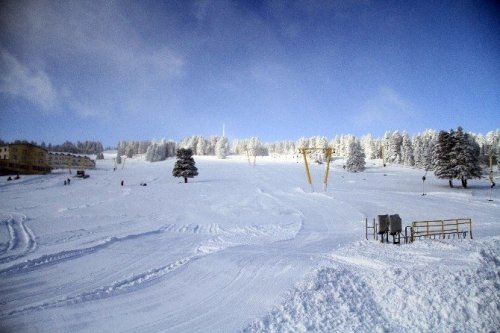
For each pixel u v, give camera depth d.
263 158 162.75
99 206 34.22
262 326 8.38
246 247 17.61
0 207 32.66
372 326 8.35
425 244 16.62
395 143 120.31
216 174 84.75
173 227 24.28
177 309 9.52
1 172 78.94
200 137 192.88
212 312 9.30
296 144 195.88
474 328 7.86
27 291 10.73
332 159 143.12
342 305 9.45
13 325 8.42
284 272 12.74
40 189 51.75
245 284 11.49
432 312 8.66
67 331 8.20
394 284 10.39
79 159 123.94
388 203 38.34
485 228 24.41
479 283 9.75
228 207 35.38
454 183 62.91
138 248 17.19
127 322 8.72
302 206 36.47
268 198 43.06
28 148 85.75
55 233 20.23
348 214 31.56
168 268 13.50
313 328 8.23
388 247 16.55
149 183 64.75
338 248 17.20
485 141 132.25
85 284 11.48
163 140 190.88
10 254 14.91
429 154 86.25
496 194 47.00
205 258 14.97
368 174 85.31
